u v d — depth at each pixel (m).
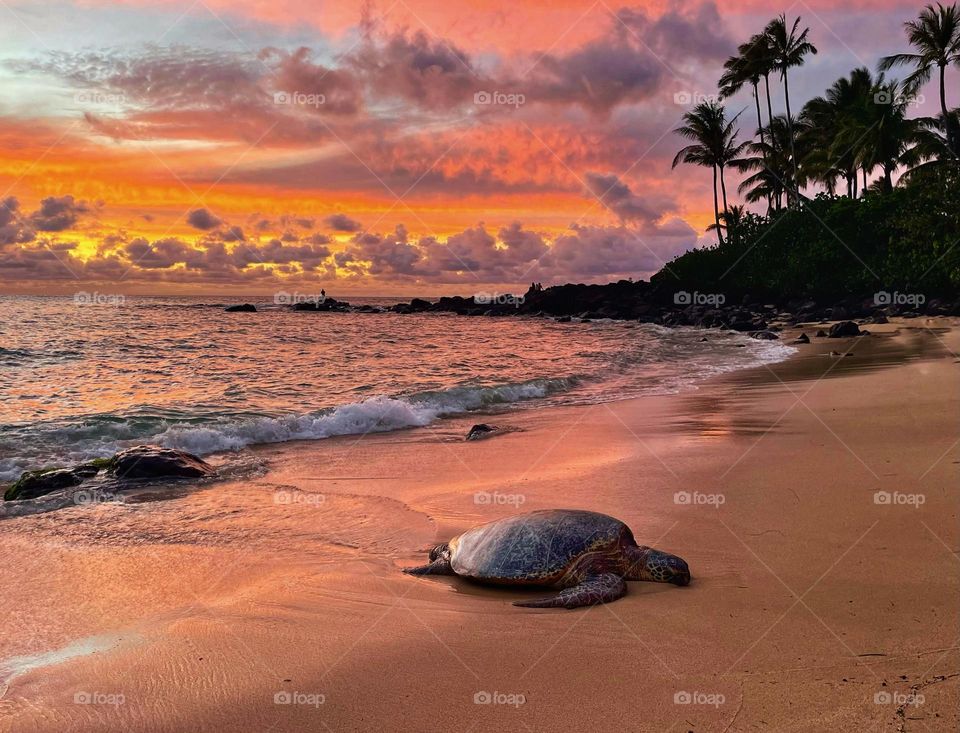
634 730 3.42
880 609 4.61
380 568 6.21
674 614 4.82
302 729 3.58
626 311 59.25
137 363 25.31
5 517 7.91
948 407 12.32
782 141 59.59
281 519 7.75
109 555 6.61
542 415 14.89
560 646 4.41
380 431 13.52
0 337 34.34
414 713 3.68
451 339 40.38
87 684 4.13
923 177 42.41
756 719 3.43
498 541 5.90
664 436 11.75
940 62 43.69
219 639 4.70
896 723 3.29
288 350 32.06
